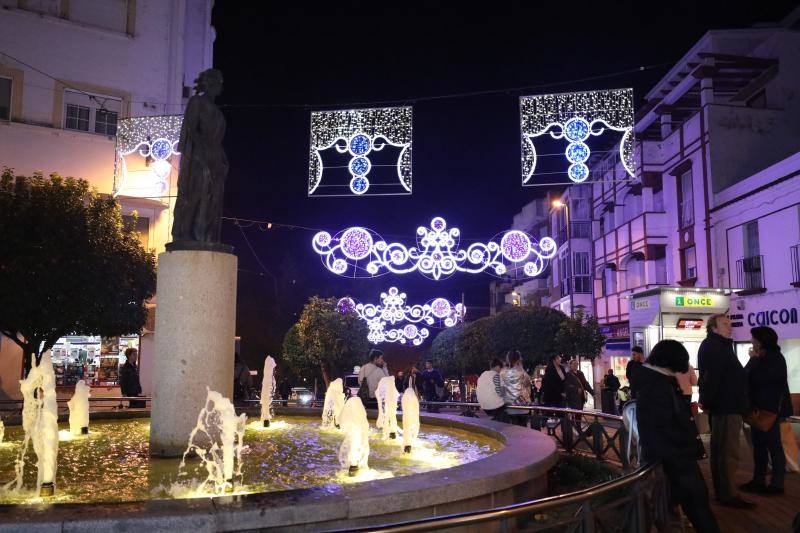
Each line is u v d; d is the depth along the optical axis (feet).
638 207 100.01
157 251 66.28
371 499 13.11
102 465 20.04
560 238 129.08
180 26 71.10
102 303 49.96
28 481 17.94
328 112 44.75
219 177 23.03
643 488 14.75
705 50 83.97
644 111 97.71
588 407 96.37
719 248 76.18
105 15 67.62
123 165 62.39
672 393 16.66
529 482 17.67
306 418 35.14
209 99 23.26
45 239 48.11
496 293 196.95
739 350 71.46
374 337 105.29
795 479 25.99
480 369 114.62
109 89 67.05
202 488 17.02
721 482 21.29
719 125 78.13
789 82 78.95
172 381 21.36
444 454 23.36
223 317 22.17
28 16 63.62
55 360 64.69
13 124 62.13
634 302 64.44
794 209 63.72
